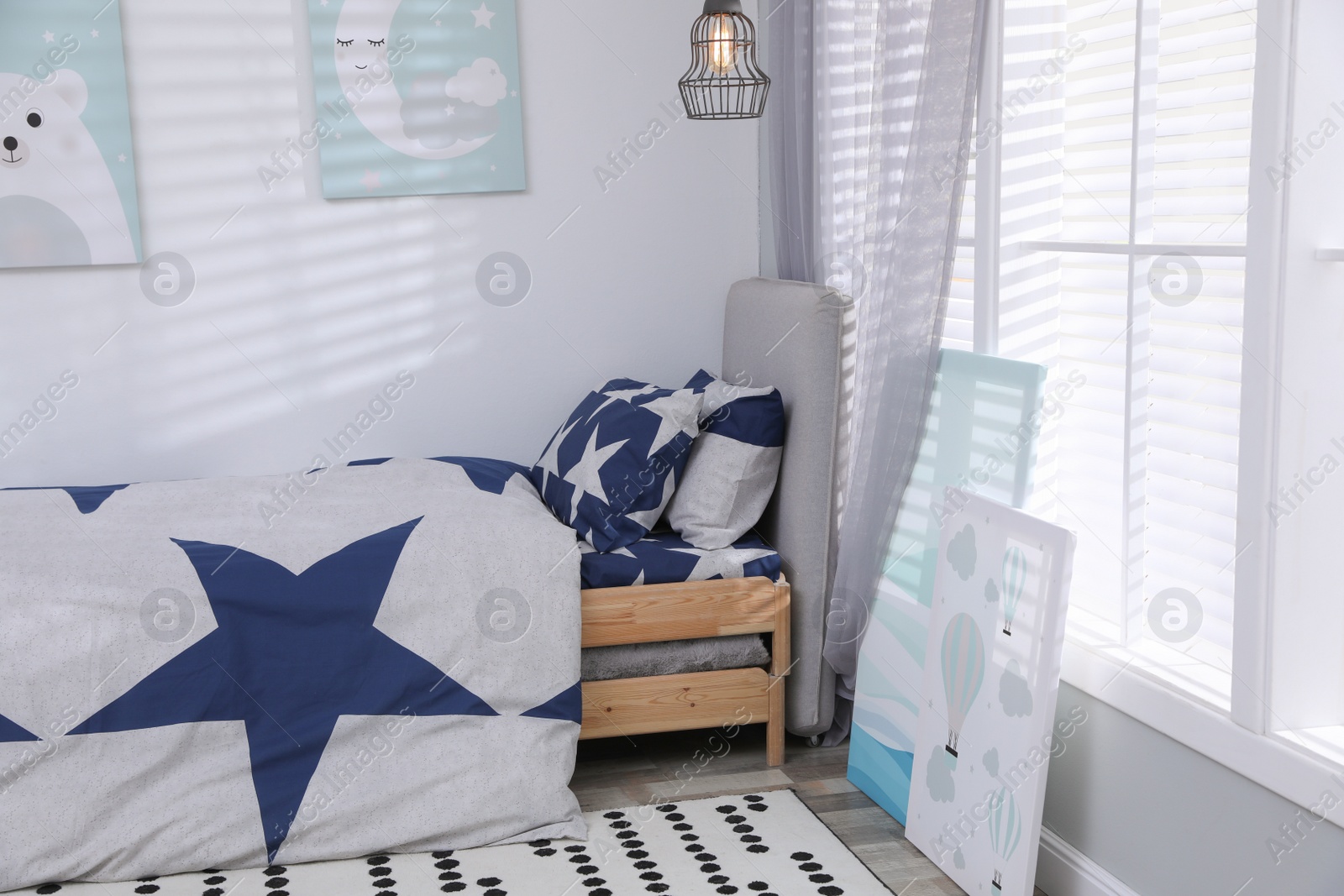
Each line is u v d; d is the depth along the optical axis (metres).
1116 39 2.16
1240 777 1.79
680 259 3.54
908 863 2.36
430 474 3.04
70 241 3.07
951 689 2.34
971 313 2.54
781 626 2.81
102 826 2.29
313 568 2.52
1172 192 2.03
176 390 3.21
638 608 2.73
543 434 3.51
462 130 3.30
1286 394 1.70
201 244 3.18
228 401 3.25
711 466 2.90
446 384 3.41
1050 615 2.04
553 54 3.36
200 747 2.37
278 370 3.28
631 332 3.53
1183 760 1.90
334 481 2.99
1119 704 2.03
